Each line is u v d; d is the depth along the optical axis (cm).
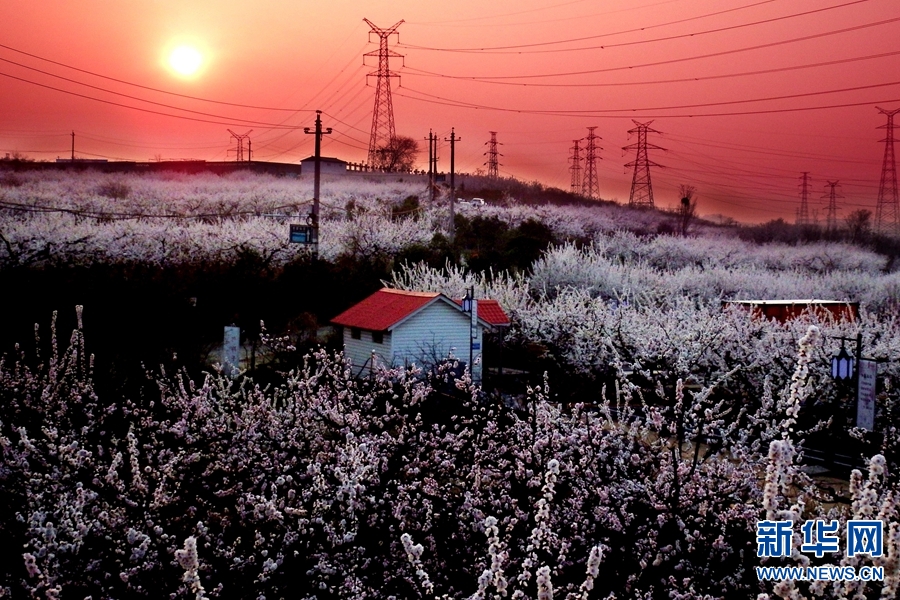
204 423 1077
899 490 856
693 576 804
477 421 1138
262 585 780
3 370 1327
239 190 7750
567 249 4188
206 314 2652
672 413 1167
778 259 6606
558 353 2553
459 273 3569
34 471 893
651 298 3516
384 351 2364
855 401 1606
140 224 4778
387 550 860
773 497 495
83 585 745
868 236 8400
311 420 1098
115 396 1440
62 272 2725
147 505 838
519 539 827
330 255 4297
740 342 2080
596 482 932
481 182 9969
